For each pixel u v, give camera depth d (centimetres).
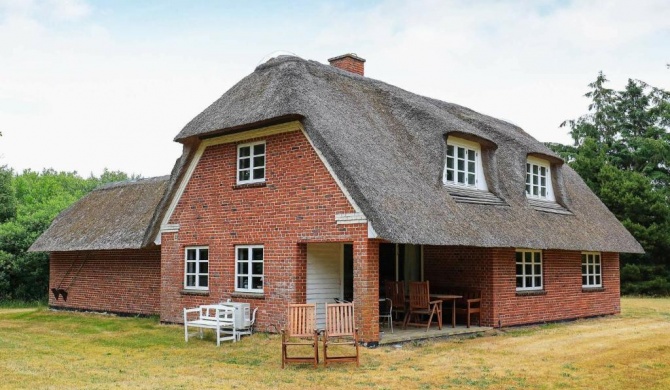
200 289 1819
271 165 1642
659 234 3719
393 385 1069
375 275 1442
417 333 1602
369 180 1465
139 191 2484
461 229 1560
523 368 1234
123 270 2267
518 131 2444
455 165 1820
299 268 1562
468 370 1206
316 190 1527
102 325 1911
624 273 3762
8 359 1282
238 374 1152
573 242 2014
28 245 3030
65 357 1326
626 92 4978
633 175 3994
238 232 1706
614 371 1214
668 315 2373
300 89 1631
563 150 4831
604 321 2139
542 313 1994
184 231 1864
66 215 2706
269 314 1609
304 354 1358
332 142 1497
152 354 1377
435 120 1792
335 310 1245
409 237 1389
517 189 2003
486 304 1797
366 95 1892
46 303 2945
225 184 1756
